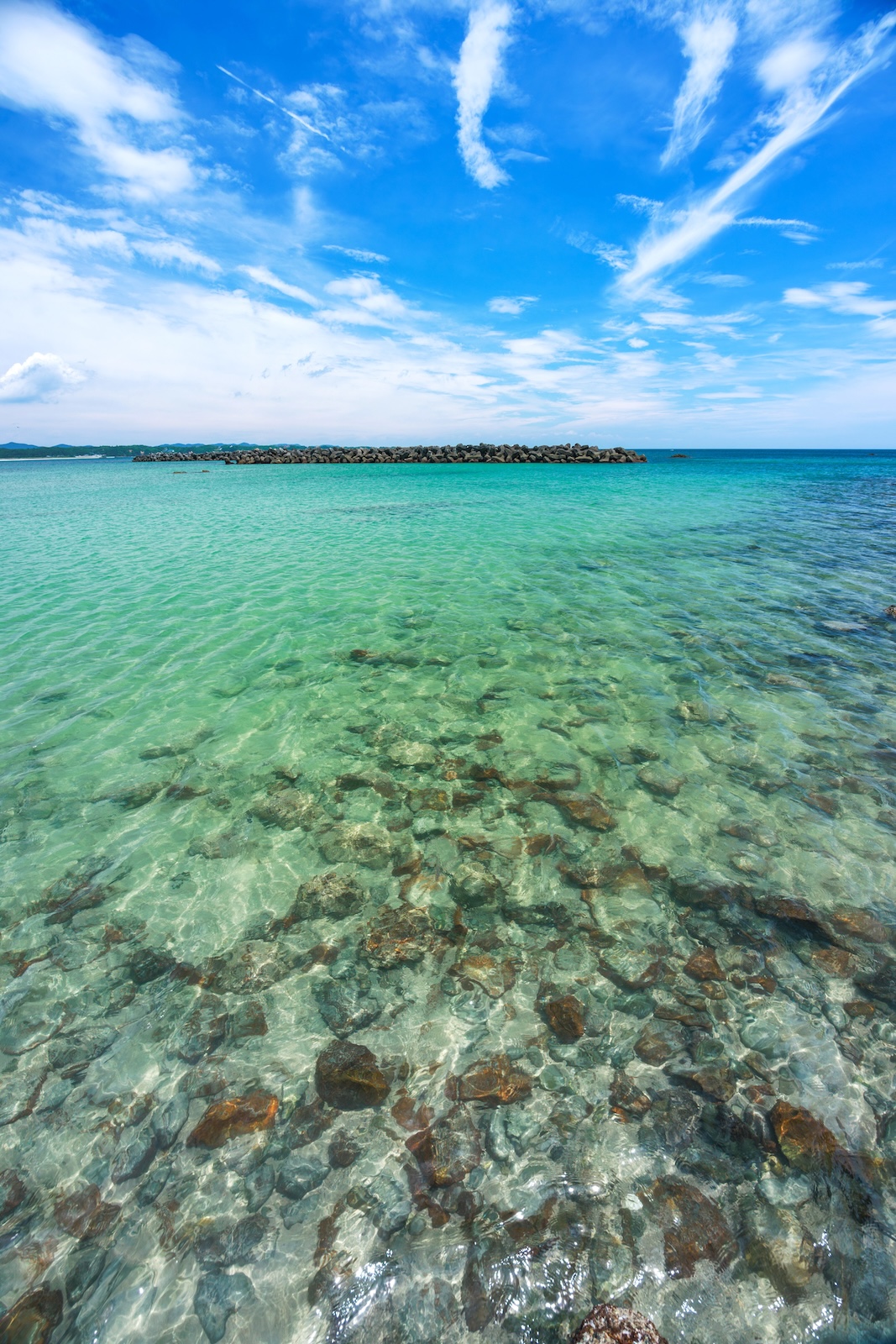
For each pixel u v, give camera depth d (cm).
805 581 1458
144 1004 376
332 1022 362
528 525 2386
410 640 1042
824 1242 249
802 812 562
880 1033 348
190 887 477
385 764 659
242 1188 276
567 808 576
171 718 762
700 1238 252
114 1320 231
